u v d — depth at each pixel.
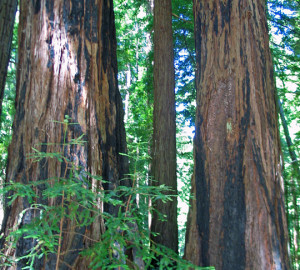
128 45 15.03
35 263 2.73
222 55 3.12
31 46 3.36
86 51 3.34
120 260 2.37
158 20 6.89
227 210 2.78
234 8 3.15
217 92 3.08
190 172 10.29
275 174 2.84
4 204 3.13
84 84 3.26
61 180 2.41
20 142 3.17
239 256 2.64
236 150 2.86
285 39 8.75
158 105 6.39
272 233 2.63
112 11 4.04
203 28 3.34
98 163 3.19
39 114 3.13
